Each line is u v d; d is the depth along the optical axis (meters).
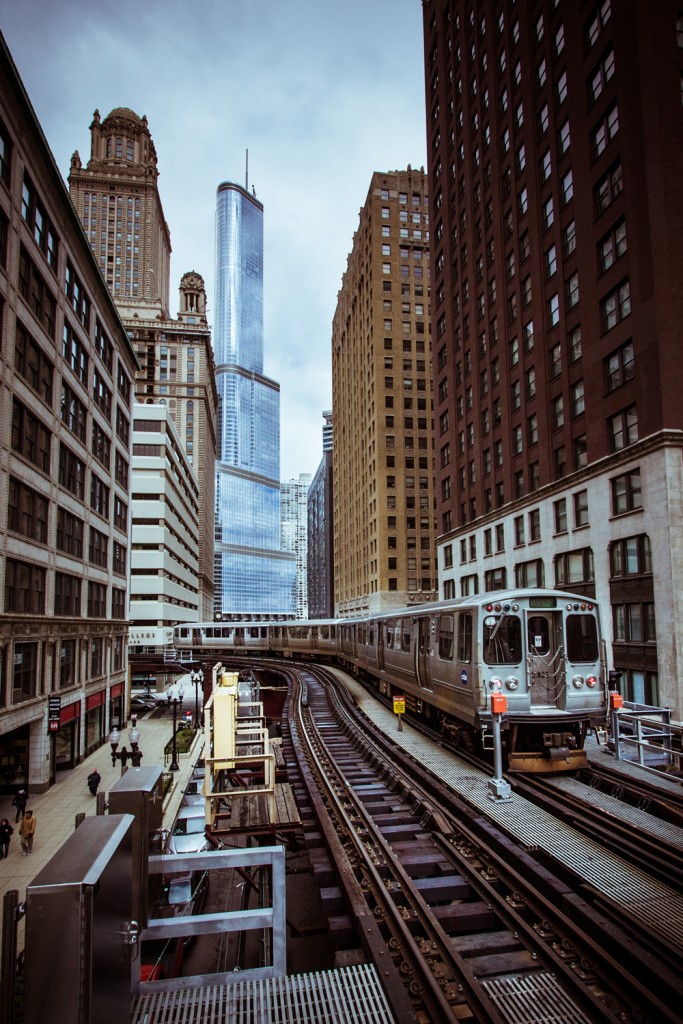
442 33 48.34
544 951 5.95
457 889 7.47
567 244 29.20
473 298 41.12
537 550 30.98
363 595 77.75
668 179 23.06
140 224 134.62
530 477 32.75
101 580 32.19
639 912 6.59
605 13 25.98
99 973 3.45
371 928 6.15
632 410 23.88
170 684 57.53
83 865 3.49
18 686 20.42
